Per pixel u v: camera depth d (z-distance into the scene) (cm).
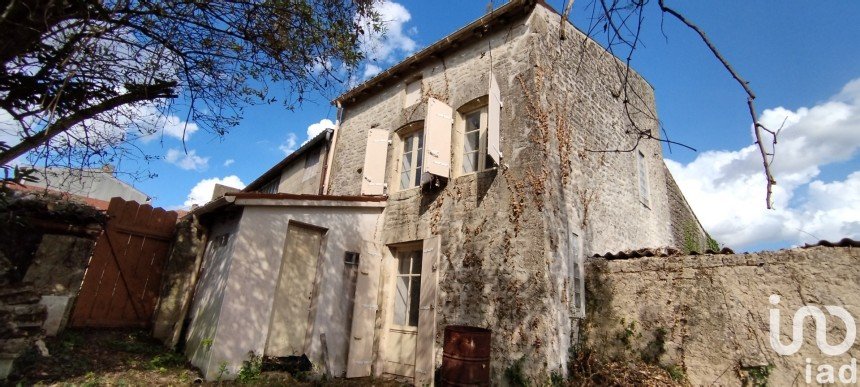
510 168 632
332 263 693
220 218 715
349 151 1002
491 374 562
